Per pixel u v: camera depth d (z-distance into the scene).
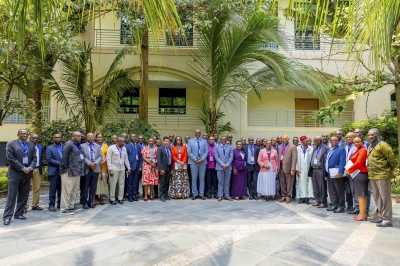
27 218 5.16
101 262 3.19
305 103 14.12
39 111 8.35
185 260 3.26
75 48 6.54
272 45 11.09
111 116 10.52
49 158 5.84
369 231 4.40
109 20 11.41
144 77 9.50
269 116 13.82
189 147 7.16
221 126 10.63
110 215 5.36
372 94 12.04
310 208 6.11
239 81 8.88
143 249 3.58
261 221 4.94
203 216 5.27
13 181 4.87
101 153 6.32
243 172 7.14
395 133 9.10
